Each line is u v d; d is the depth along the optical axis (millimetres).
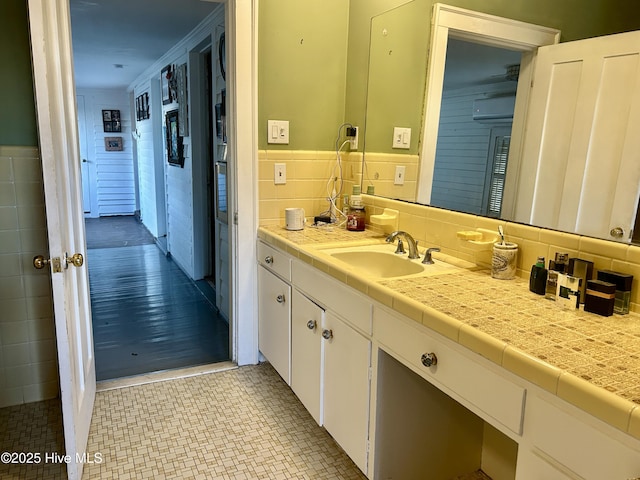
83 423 1817
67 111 1812
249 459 1835
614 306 1213
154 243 6199
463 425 1698
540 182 1509
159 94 5789
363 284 1484
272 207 2525
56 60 1610
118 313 3533
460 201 1852
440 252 1916
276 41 2391
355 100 2545
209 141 4219
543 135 1494
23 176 2070
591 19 1330
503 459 1683
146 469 1762
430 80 2000
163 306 3711
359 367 1562
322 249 1968
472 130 1778
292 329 2090
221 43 3205
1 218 2064
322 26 2498
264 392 2346
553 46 1449
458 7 1829
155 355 2805
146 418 2100
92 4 3240
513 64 1602
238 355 2613
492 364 1036
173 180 5027
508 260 1520
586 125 1360
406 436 1580
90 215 8461
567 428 871
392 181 2283
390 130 2271
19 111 2027
